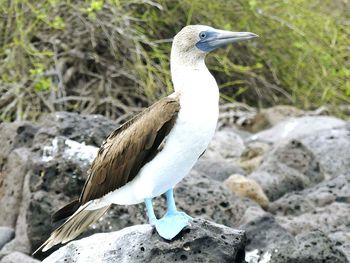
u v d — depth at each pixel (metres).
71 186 13.97
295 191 16.22
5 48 20.92
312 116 21.42
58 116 15.20
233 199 14.50
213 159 18.09
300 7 23.38
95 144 14.96
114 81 21.81
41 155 14.45
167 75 21.41
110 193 10.71
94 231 13.49
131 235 10.53
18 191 14.99
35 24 21.14
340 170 17.66
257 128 21.89
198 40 10.91
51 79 21.38
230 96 23.44
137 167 10.42
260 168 17.03
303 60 23.50
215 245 10.36
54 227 13.77
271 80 23.81
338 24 24.81
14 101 20.48
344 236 13.51
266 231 13.56
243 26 22.72
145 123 10.33
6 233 14.47
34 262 12.86
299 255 11.67
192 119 10.16
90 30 21.25
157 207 13.80
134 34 21.64
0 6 20.66
